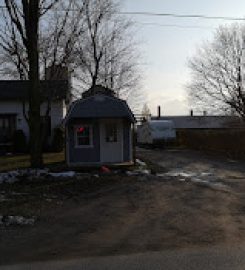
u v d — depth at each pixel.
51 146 37.59
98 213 13.60
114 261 8.48
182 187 19.09
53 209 14.30
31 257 8.96
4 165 27.69
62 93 36.97
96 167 26.36
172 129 54.47
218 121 80.81
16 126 37.50
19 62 26.30
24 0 23.70
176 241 9.96
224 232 10.73
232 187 19.08
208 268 7.84
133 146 28.77
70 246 9.74
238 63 57.19
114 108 28.09
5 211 13.66
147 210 13.95
